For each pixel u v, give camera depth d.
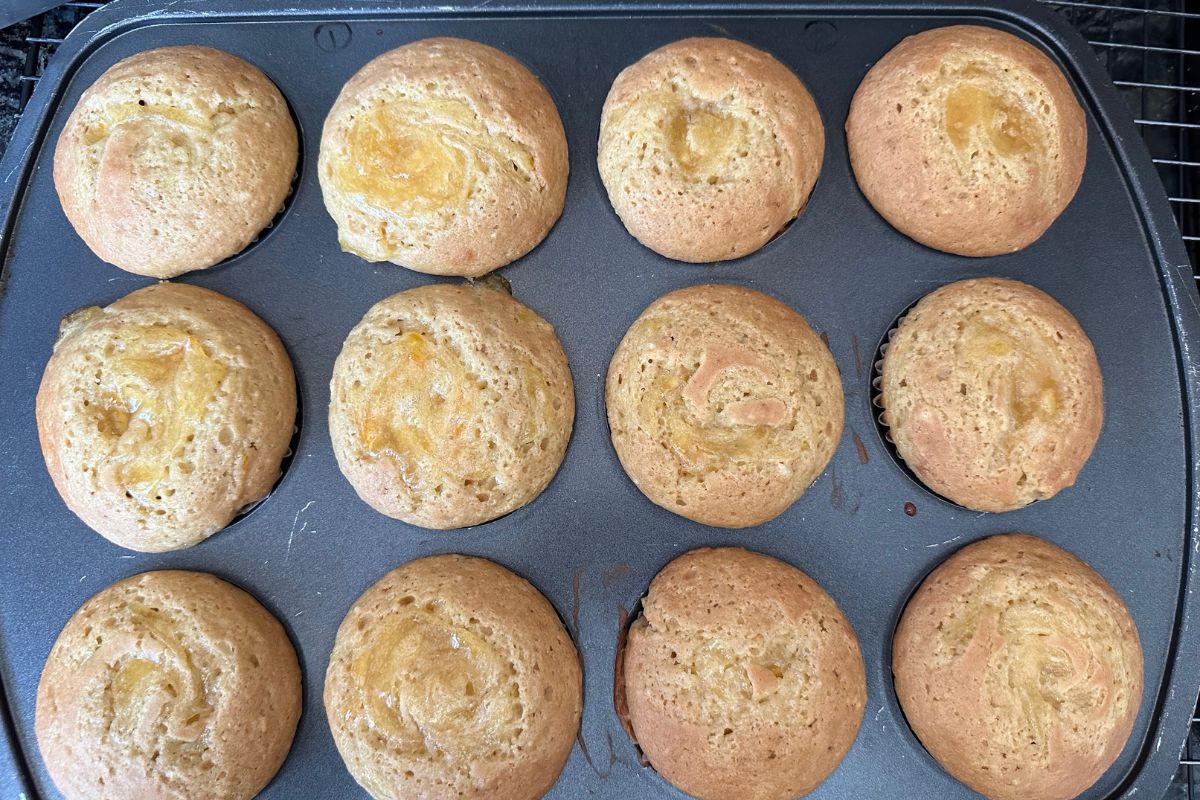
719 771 0.22
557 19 0.26
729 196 0.24
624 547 0.25
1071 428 0.24
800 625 0.23
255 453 0.24
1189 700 0.24
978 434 0.24
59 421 0.24
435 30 0.26
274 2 0.26
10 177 0.26
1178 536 0.25
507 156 0.25
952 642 0.24
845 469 0.25
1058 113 0.24
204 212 0.25
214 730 0.23
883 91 0.25
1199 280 0.29
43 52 0.30
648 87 0.25
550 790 0.24
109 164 0.24
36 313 0.26
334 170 0.25
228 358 0.24
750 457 0.24
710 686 0.23
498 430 0.24
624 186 0.25
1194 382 0.25
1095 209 0.26
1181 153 0.30
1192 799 0.27
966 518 0.25
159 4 0.26
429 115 0.24
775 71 0.25
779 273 0.26
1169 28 0.30
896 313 0.26
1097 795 0.24
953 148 0.24
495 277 0.26
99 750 0.22
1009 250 0.26
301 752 0.24
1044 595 0.23
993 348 0.24
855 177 0.26
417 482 0.24
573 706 0.24
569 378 0.25
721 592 0.23
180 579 0.24
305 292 0.26
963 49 0.25
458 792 0.22
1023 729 0.22
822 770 0.23
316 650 0.25
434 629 0.23
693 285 0.26
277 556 0.25
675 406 0.24
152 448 0.23
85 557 0.25
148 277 0.26
